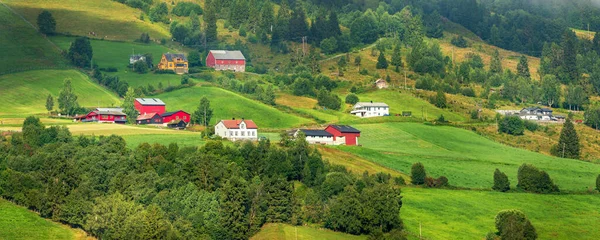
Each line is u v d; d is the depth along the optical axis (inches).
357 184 7214.6
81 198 6486.2
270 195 6781.5
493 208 7490.2
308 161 7672.2
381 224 6540.4
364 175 7603.4
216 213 6353.3
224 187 6624.0
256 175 7313.0
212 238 6195.9
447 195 7780.5
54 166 6825.8
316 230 6579.7
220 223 6274.6
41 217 6505.9
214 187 6899.6
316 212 6766.7
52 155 7155.5
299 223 6722.4
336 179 7130.9
